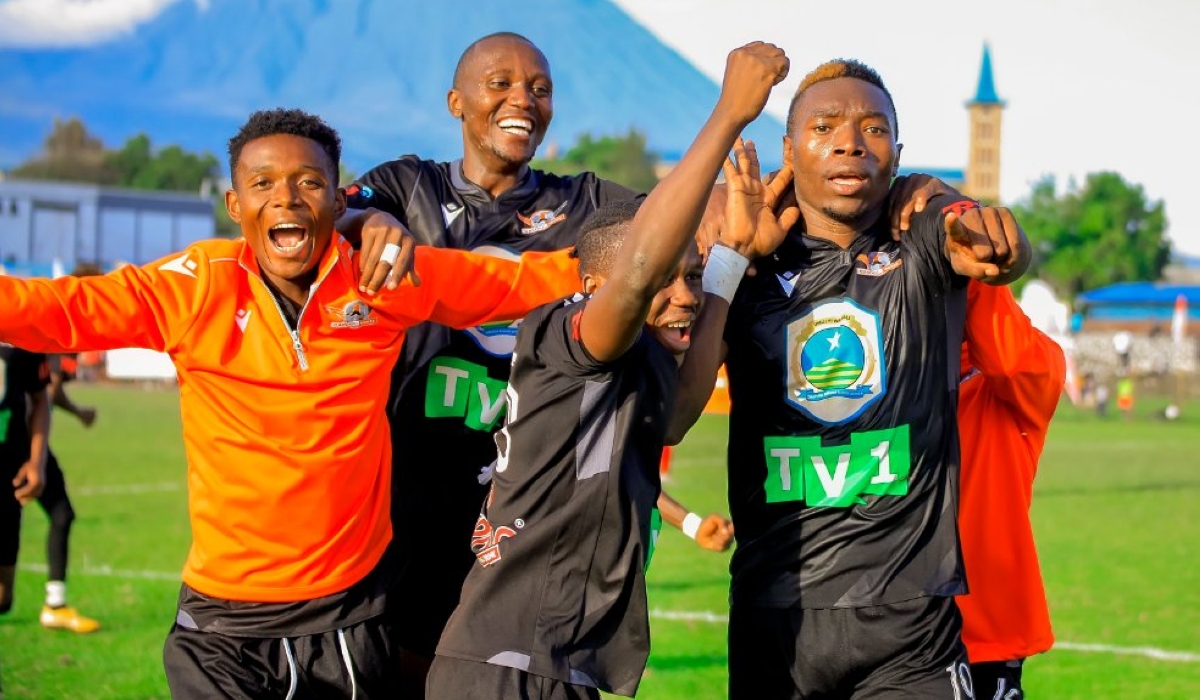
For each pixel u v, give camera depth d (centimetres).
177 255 405
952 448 412
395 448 480
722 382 529
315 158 402
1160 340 5303
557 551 364
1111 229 8481
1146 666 763
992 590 455
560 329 362
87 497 1516
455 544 479
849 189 405
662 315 369
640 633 367
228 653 396
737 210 399
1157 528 1382
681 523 459
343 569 404
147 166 11294
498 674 356
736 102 334
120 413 2983
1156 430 3156
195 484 400
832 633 404
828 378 410
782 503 413
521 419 369
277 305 400
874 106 408
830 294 412
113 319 384
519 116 486
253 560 397
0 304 366
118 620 853
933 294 407
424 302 417
